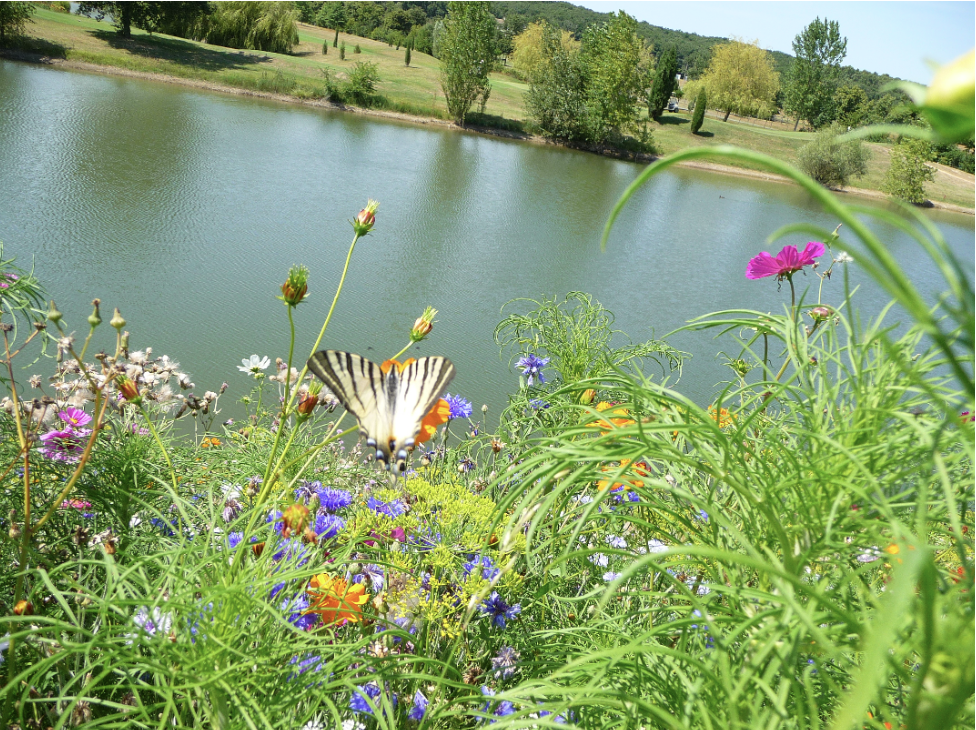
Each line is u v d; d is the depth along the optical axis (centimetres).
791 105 7481
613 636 114
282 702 109
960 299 36
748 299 1430
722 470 88
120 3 4247
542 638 147
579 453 84
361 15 9838
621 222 2183
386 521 149
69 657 128
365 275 1199
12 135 1783
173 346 764
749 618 79
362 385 151
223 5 5147
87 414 178
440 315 1038
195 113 2806
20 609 118
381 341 905
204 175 1767
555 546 147
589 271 1496
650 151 4769
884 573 95
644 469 111
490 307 1120
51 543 166
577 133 4556
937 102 32
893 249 1781
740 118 7869
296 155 2330
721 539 96
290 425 249
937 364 88
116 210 1316
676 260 1741
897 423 92
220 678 100
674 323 1192
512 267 1419
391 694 135
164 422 252
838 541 85
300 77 4369
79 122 2139
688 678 88
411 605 141
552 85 4556
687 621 74
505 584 138
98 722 99
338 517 169
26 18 3591
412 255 1388
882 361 95
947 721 47
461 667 148
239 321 882
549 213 2116
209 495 132
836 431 94
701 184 3647
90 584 150
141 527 165
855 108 7638
